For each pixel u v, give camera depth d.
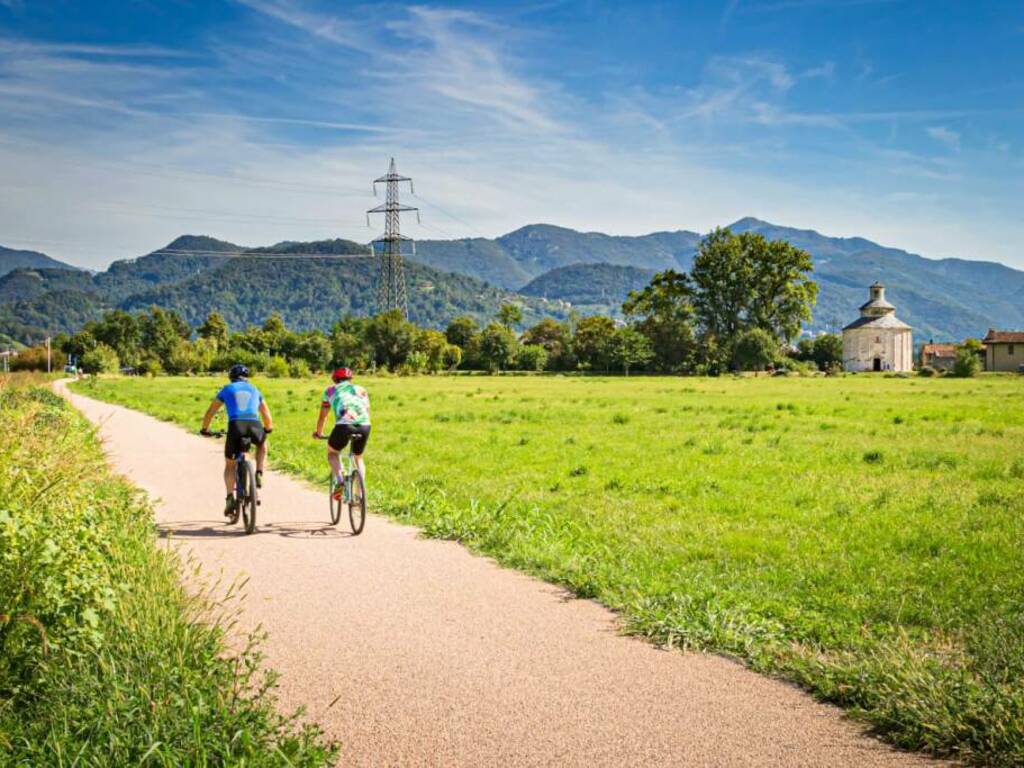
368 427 10.37
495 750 4.41
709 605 6.79
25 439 6.59
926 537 9.82
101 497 9.95
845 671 5.29
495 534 9.62
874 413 31.95
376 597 7.28
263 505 12.21
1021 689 4.80
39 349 134.12
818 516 11.30
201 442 21.44
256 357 106.44
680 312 111.25
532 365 127.75
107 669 4.61
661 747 4.45
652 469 16.20
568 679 5.39
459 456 18.52
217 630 5.39
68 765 3.84
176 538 9.77
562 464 17.08
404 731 4.62
